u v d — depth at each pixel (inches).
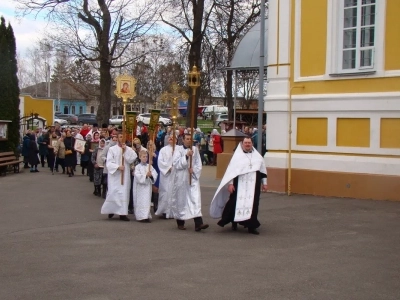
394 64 558.3
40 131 1139.9
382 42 562.6
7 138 937.5
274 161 631.8
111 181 488.7
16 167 938.1
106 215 513.3
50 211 532.4
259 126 679.7
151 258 343.3
